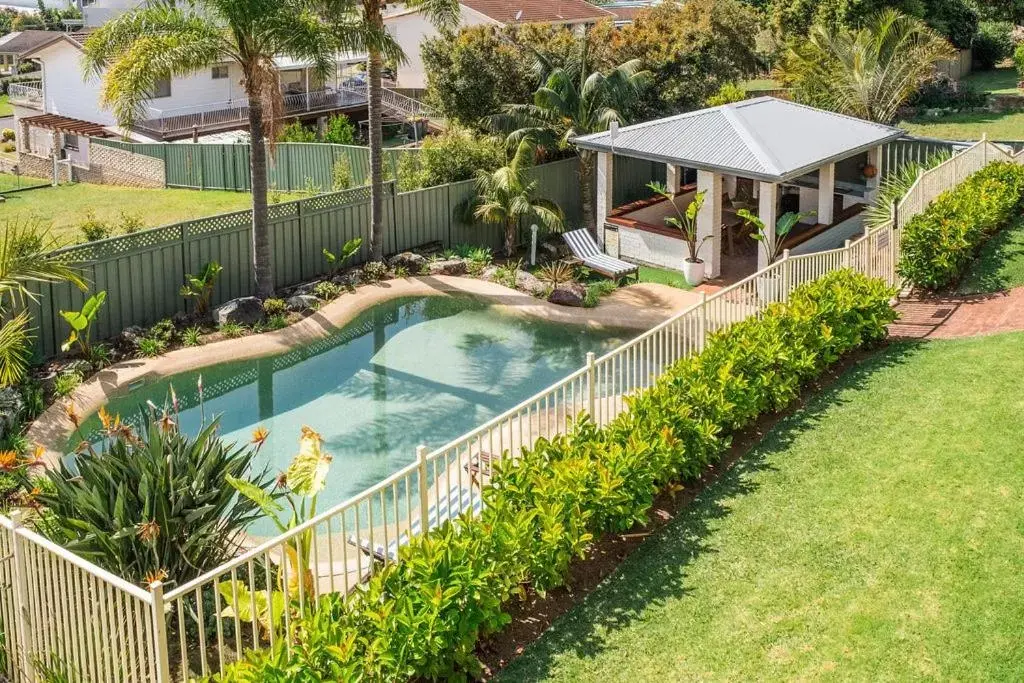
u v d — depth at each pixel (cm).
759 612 888
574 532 930
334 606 799
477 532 875
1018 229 1967
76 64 4797
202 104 4562
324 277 2375
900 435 1189
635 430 1067
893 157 2809
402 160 2848
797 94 3619
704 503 1083
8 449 1491
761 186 2280
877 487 1075
